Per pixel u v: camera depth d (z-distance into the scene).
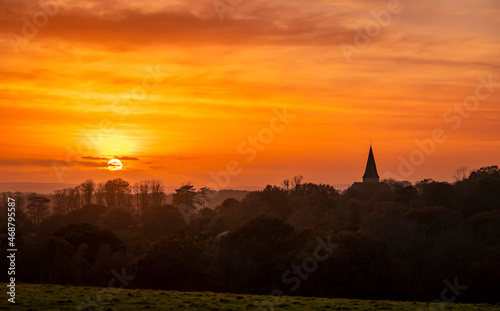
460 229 100.44
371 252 77.88
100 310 35.62
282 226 102.44
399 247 91.12
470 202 151.88
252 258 91.19
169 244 82.56
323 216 143.12
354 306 42.03
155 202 198.88
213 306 38.34
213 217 167.75
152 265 79.12
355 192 188.62
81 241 100.00
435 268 84.06
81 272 86.38
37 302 37.62
